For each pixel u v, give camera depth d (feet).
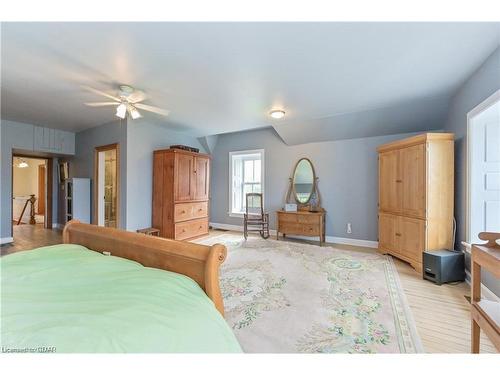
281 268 10.14
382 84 9.16
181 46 6.67
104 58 7.34
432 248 9.74
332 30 5.95
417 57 7.23
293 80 8.79
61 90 9.71
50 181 19.42
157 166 14.85
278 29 5.92
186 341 2.88
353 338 5.55
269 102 11.05
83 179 16.19
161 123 14.71
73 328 2.58
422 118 11.98
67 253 5.19
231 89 9.58
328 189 15.57
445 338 5.65
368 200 14.33
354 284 8.59
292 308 6.90
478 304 4.60
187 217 15.10
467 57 7.24
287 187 16.93
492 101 7.06
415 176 10.35
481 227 8.52
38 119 14.20
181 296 3.52
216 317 3.45
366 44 6.55
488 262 4.47
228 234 17.57
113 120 14.34
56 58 7.32
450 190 9.80
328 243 15.05
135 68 7.93
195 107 11.70
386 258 11.62
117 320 2.78
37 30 5.96
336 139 15.23
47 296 3.32
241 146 18.80
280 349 5.15
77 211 15.89
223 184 19.70
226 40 6.39
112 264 4.48
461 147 9.50
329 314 6.59
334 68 7.89
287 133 15.58
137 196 14.19
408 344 5.34
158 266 4.63
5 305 3.02
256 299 7.43
